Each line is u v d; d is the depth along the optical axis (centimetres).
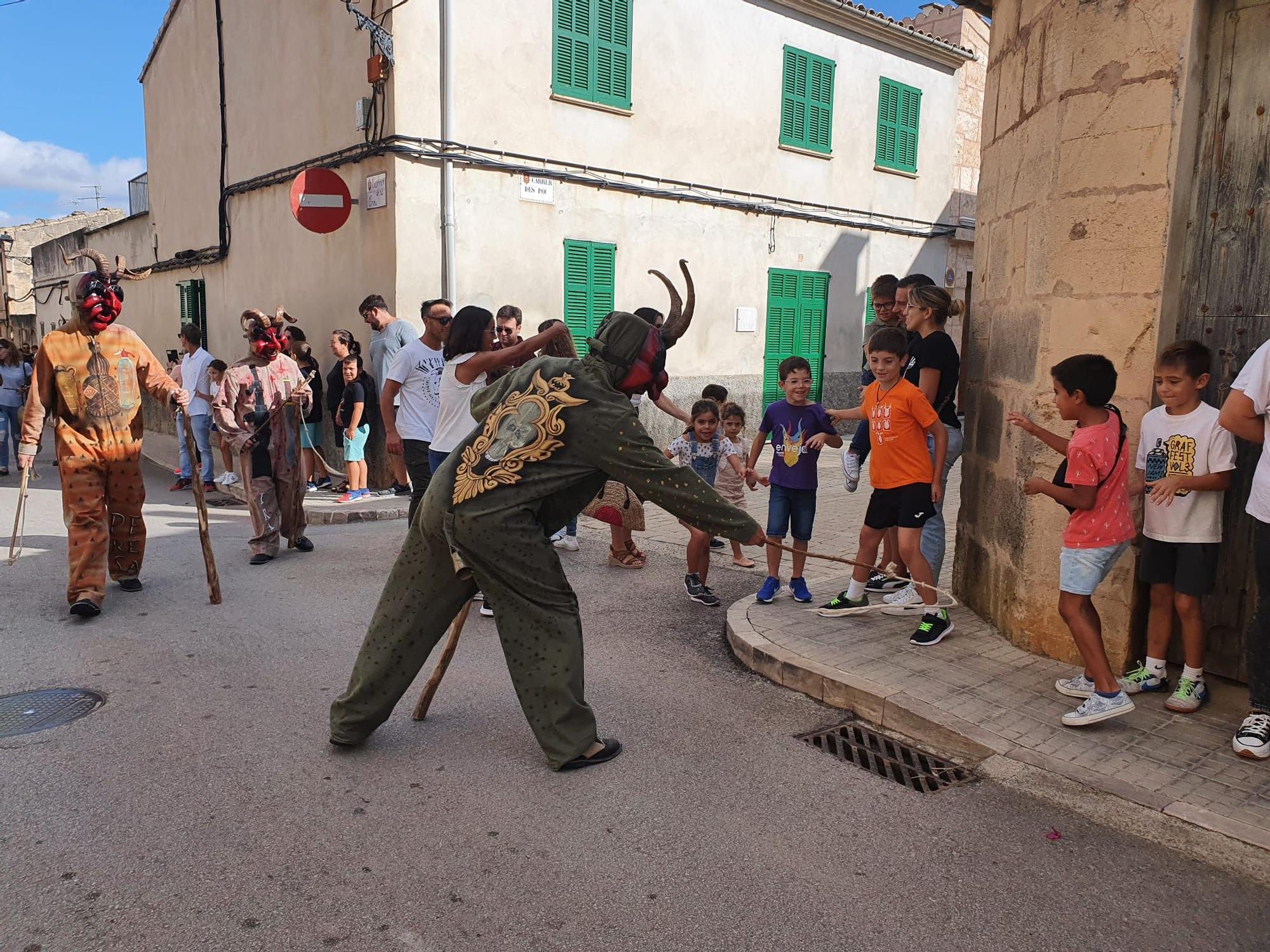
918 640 489
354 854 297
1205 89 412
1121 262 424
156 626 535
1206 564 396
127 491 586
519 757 371
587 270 1147
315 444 1057
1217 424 381
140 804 327
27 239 3456
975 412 564
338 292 1095
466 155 1010
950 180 1678
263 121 1227
